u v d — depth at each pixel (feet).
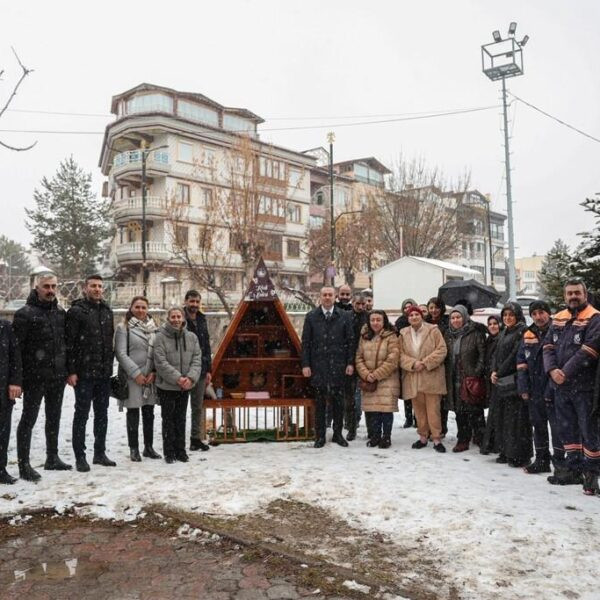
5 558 13.05
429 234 114.93
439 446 22.80
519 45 79.56
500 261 214.07
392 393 23.21
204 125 117.29
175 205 88.07
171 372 20.35
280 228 126.21
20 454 18.38
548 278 32.71
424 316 27.61
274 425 26.55
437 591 11.15
